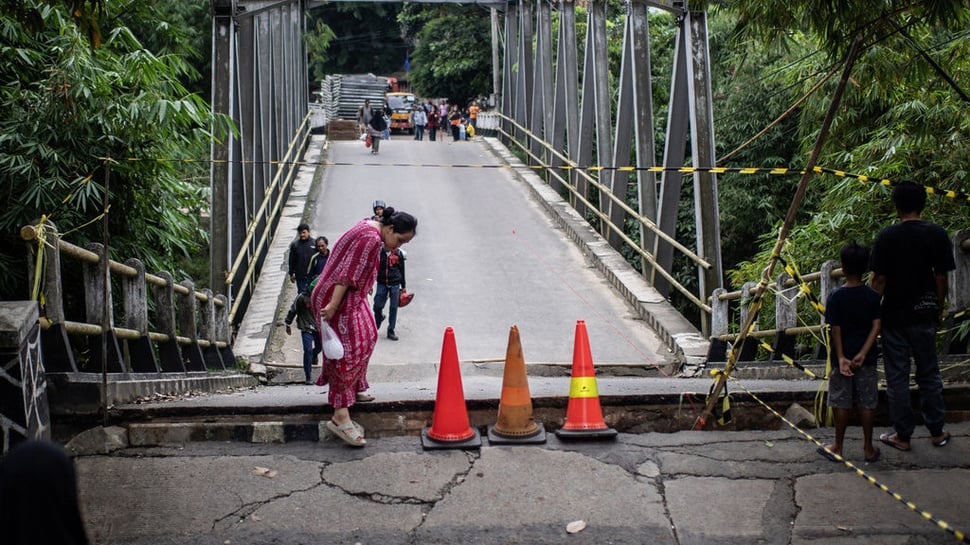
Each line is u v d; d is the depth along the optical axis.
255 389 9.07
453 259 16.17
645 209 14.62
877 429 5.89
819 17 7.18
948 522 4.44
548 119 23.03
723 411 6.02
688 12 12.17
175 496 4.75
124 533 4.34
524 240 17.66
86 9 6.66
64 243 5.52
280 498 4.76
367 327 5.52
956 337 7.41
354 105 43.84
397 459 5.28
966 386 6.17
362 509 4.64
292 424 5.58
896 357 5.37
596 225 20.83
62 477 2.26
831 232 11.33
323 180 22.98
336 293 5.35
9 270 9.08
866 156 10.95
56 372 5.39
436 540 4.32
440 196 21.56
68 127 9.14
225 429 5.55
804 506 4.65
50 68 9.36
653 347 11.67
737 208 18.97
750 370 8.99
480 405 5.93
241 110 14.43
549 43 22.86
